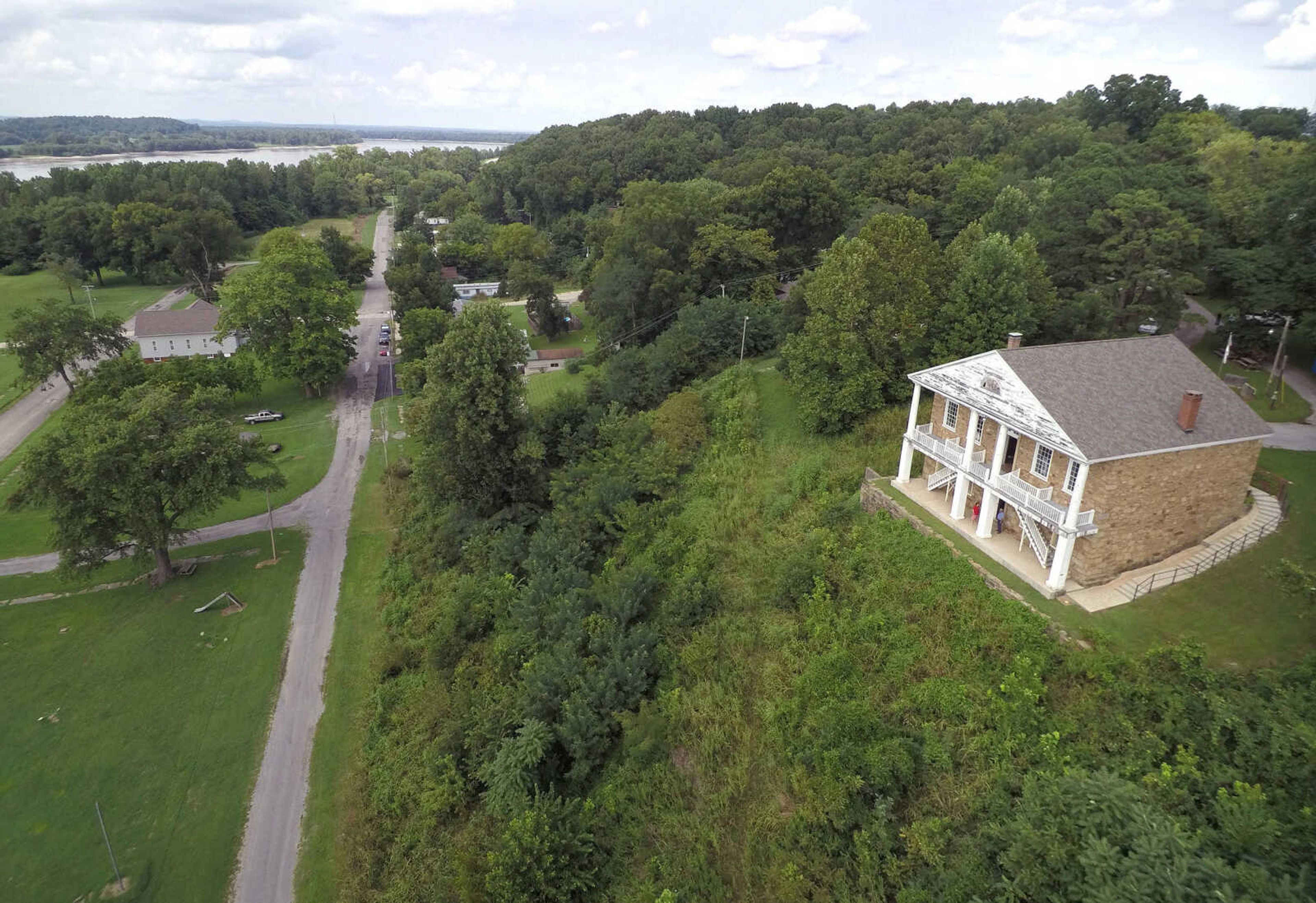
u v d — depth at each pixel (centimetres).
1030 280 4838
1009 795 2259
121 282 14962
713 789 2845
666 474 4950
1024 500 3112
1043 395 2998
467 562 4975
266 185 19900
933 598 3103
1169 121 9106
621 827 2914
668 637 3622
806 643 3209
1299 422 4278
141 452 4741
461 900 2733
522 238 14650
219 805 3359
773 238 8638
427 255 12400
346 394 8956
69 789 3425
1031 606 2905
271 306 8244
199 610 4738
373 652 4331
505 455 5291
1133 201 5238
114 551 4884
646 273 8188
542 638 3856
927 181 9838
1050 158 9081
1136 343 3375
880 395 4788
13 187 17025
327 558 5375
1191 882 1664
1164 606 2858
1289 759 1988
